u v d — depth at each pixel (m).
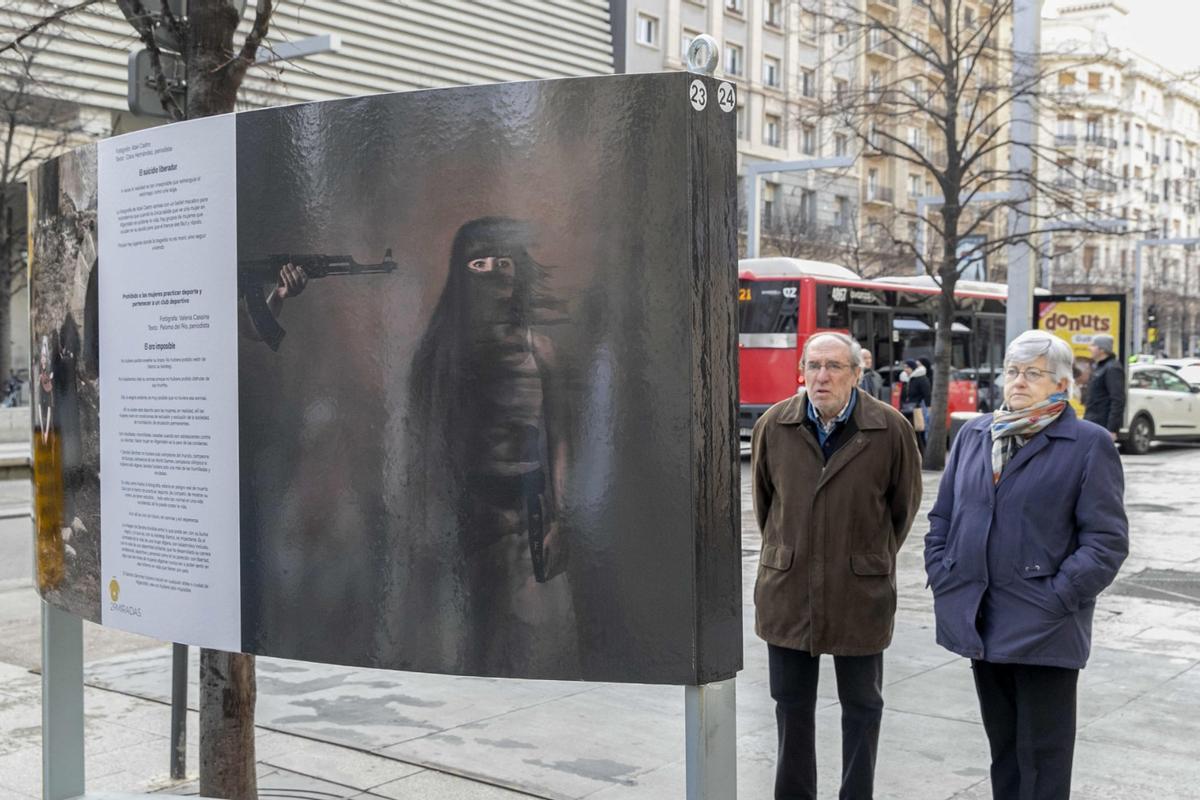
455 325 2.74
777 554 4.26
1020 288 16.73
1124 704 6.06
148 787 4.83
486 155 2.68
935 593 3.97
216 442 3.12
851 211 49.28
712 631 2.60
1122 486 3.75
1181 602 8.91
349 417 2.89
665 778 5.00
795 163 22.69
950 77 18.98
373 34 15.19
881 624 4.16
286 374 2.98
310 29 14.26
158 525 3.27
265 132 2.97
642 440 2.59
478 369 2.72
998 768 3.98
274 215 2.97
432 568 2.80
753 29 47.44
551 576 2.68
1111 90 90.69
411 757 5.25
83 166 3.43
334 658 2.96
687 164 2.52
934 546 4.02
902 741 5.48
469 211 2.71
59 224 3.57
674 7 43.22
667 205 2.54
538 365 2.66
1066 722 3.76
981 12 22.09
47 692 3.75
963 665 6.91
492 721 5.81
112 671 6.78
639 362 2.58
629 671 2.63
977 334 25.52
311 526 2.97
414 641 2.84
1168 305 75.00
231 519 3.11
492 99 2.67
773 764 5.25
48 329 3.67
